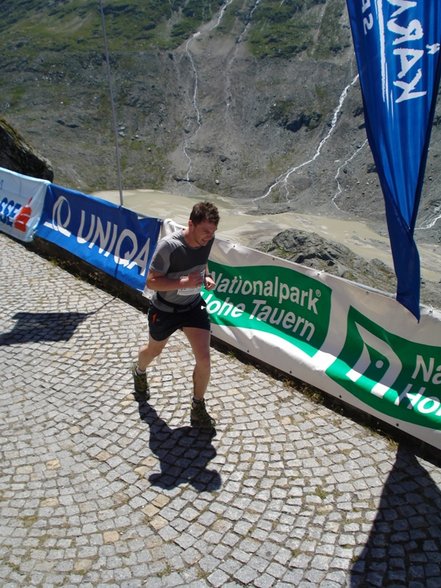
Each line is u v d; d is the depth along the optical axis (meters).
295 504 3.81
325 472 4.11
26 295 7.20
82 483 3.98
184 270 4.09
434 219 54.59
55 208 8.62
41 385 5.20
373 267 28.78
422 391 4.42
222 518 3.69
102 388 5.14
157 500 3.83
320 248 27.98
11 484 3.96
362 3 4.04
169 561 3.36
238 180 70.38
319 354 5.12
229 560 3.37
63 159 71.19
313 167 69.12
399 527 3.64
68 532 3.56
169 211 59.31
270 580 3.25
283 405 4.92
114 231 7.53
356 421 4.73
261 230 49.91
